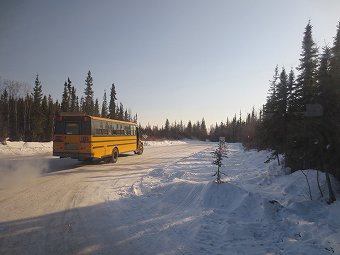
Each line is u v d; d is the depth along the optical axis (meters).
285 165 12.57
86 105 61.47
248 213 6.98
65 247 5.02
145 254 4.80
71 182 11.17
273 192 9.61
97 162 18.97
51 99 57.72
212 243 5.23
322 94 8.20
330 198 7.77
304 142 8.81
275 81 18.12
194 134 128.25
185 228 6.00
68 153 15.73
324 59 8.59
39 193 9.03
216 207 7.47
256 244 5.19
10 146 25.92
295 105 11.16
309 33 17.45
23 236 5.44
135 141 25.36
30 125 48.44
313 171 10.15
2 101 53.59
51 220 6.44
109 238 5.48
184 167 16.27
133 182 11.62
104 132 17.67
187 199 8.29
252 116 75.38
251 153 24.48
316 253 4.75
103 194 9.27
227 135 108.31
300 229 5.89
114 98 68.25
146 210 7.43
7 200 7.99
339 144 7.91
